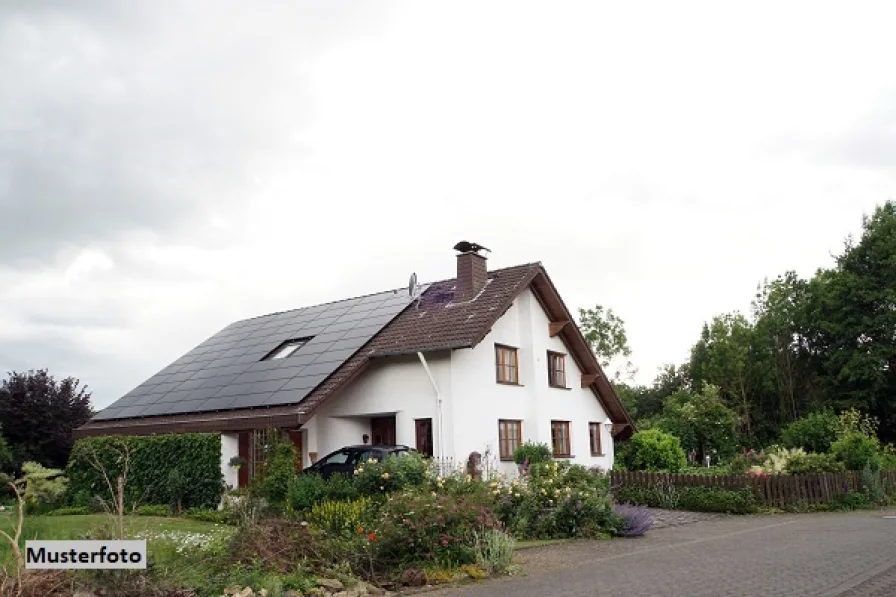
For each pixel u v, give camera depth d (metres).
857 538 14.00
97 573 8.56
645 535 16.22
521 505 16.28
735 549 13.20
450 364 21.41
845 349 44.38
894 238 43.00
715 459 36.41
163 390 26.45
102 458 23.17
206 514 18.75
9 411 28.42
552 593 9.52
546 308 25.94
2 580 8.13
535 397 24.48
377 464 17.08
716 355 51.16
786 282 52.72
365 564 11.29
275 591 9.34
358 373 21.92
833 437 27.67
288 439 20.17
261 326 29.98
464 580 10.82
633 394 52.47
